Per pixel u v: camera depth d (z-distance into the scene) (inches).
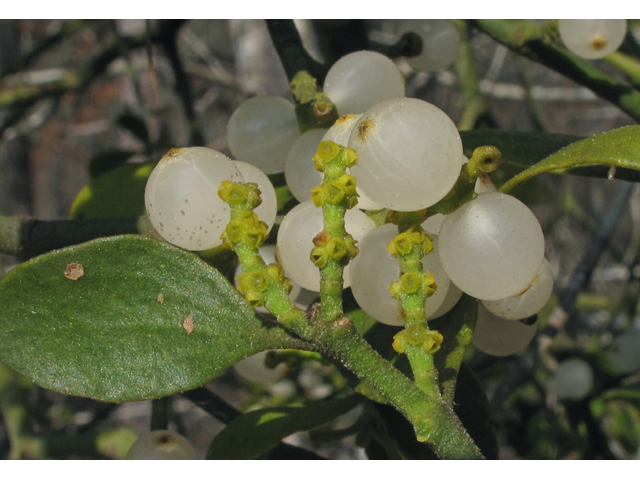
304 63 3.0
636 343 4.0
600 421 4.0
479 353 5.1
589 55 3.0
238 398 10.0
